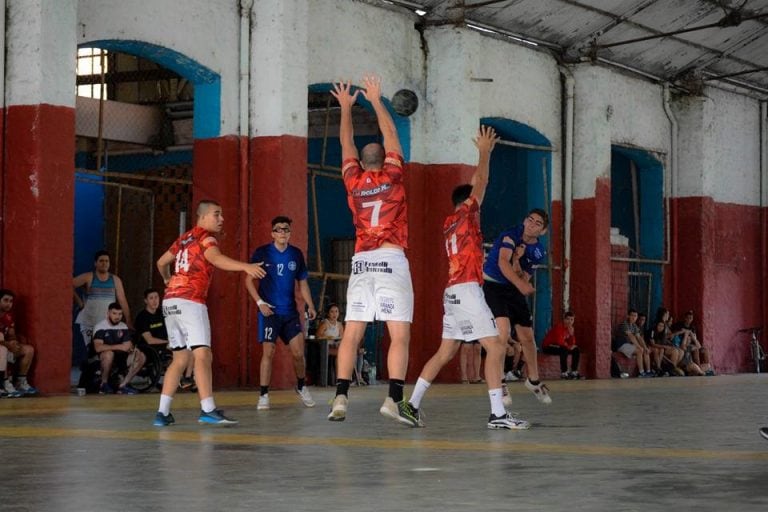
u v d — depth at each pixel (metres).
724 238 31.44
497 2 22.80
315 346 20.45
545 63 26.14
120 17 17.95
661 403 14.97
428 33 23.25
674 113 30.42
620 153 29.86
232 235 19.52
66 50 16.50
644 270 30.14
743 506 5.43
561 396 16.88
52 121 16.33
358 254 10.42
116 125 24.52
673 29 27.41
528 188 26.73
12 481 6.46
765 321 32.81
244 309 19.45
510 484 6.27
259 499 5.69
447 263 22.92
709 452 8.21
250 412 13.04
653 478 6.55
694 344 29.62
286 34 19.48
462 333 10.53
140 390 17.27
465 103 23.05
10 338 15.86
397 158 10.28
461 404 14.72
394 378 10.38
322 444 8.81
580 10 25.30
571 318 25.81
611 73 27.48
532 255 12.73
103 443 8.91
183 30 18.84
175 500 5.66
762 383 22.58
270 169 19.44
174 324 10.88
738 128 32.00
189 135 25.33
